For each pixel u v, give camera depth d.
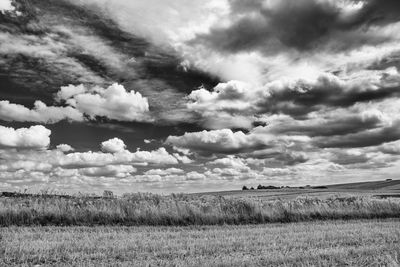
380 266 7.86
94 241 10.84
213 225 16.78
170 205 17.55
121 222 16.25
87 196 18.70
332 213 21.12
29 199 16.66
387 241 11.29
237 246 10.48
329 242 11.17
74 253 9.23
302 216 20.05
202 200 20.27
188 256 9.10
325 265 8.12
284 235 12.64
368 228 14.81
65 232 12.73
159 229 14.66
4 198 16.70
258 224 17.44
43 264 8.20
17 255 8.84
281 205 20.36
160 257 9.04
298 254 9.17
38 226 14.12
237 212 18.72
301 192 67.31
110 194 19.31
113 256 9.06
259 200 20.84
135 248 9.99
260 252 9.66
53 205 15.98
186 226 16.09
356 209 22.27
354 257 8.99
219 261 8.34
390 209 22.66
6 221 14.35
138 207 17.12
